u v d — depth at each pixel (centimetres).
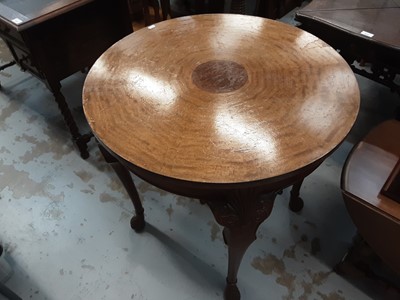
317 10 125
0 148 158
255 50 92
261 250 116
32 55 116
